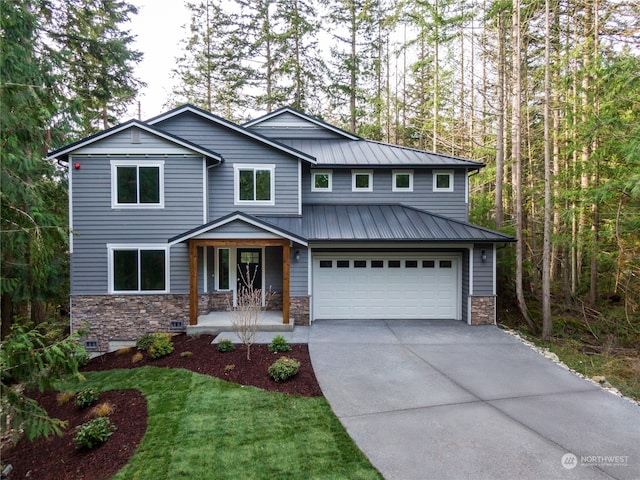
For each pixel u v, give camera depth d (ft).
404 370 26.73
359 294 41.68
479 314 39.34
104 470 17.12
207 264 41.01
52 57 38.68
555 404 21.53
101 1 52.90
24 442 21.52
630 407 21.18
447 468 15.72
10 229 19.31
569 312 49.24
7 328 39.47
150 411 22.08
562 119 45.32
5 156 20.25
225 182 41.98
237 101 80.84
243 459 16.89
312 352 30.40
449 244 39.37
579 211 40.32
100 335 37.99
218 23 77.51
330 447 17.46
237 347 32.01
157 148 38.50
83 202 37.93
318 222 41.55
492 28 47.39
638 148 30.76
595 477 15.06
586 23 44.01
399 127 86.07
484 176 60.75
